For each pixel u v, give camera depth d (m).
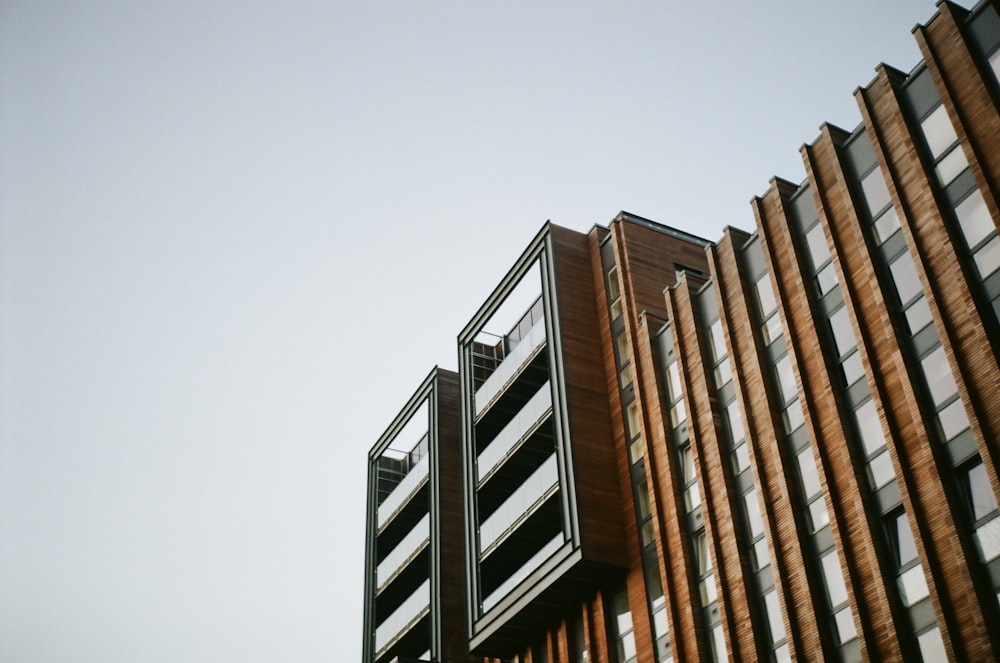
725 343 38.12
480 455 49.25
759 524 34.28
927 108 31.00
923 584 27.22
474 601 45.75
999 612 24.91
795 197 36.41
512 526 44.47
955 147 29.67
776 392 35.16
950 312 28.09
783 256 36.03
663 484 39.22
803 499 32.69
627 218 48.12
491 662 49.03
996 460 25.53
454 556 52.28
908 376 28.78
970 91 29.33
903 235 30.61
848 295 31.98
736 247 39.22
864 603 28.69
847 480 30.45
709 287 40.31
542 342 47.09
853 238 32.59
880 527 29.12
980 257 27.98
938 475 27.02
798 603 31.28
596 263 48.09
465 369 52.66
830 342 33.09
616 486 41.88
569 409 43.06
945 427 27.70
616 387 44.03
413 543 56.03
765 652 32.34
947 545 26.39
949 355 27.48
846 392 31.86
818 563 31.25
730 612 34.03
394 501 60.03
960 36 30.06
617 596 40.28
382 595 59.19
